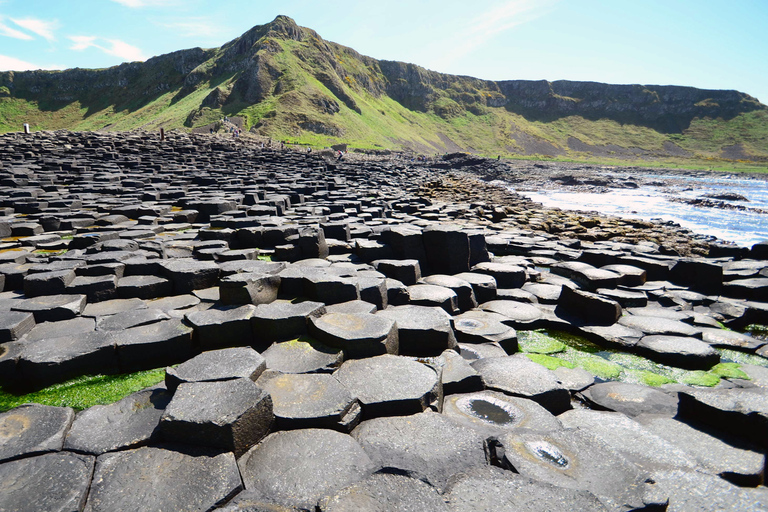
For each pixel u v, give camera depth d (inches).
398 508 95.9
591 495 100.3
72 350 168.4
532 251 422.9
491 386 170.1
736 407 143.0
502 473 109.4
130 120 5078.7
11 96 6402.6
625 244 493.4
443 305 252.2
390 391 146.9
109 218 438.9
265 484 108.9
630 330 238.8
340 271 273.6
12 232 378.9
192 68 5994.1
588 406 173.8
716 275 307.7
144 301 234.4
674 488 115.2
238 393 127.2
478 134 7076.8
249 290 210.8
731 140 6560.0
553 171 2871.6
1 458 111.4
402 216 566.6
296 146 2711.6
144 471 109.6
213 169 969.5
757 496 117.6
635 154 6318.9
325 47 5880.9
